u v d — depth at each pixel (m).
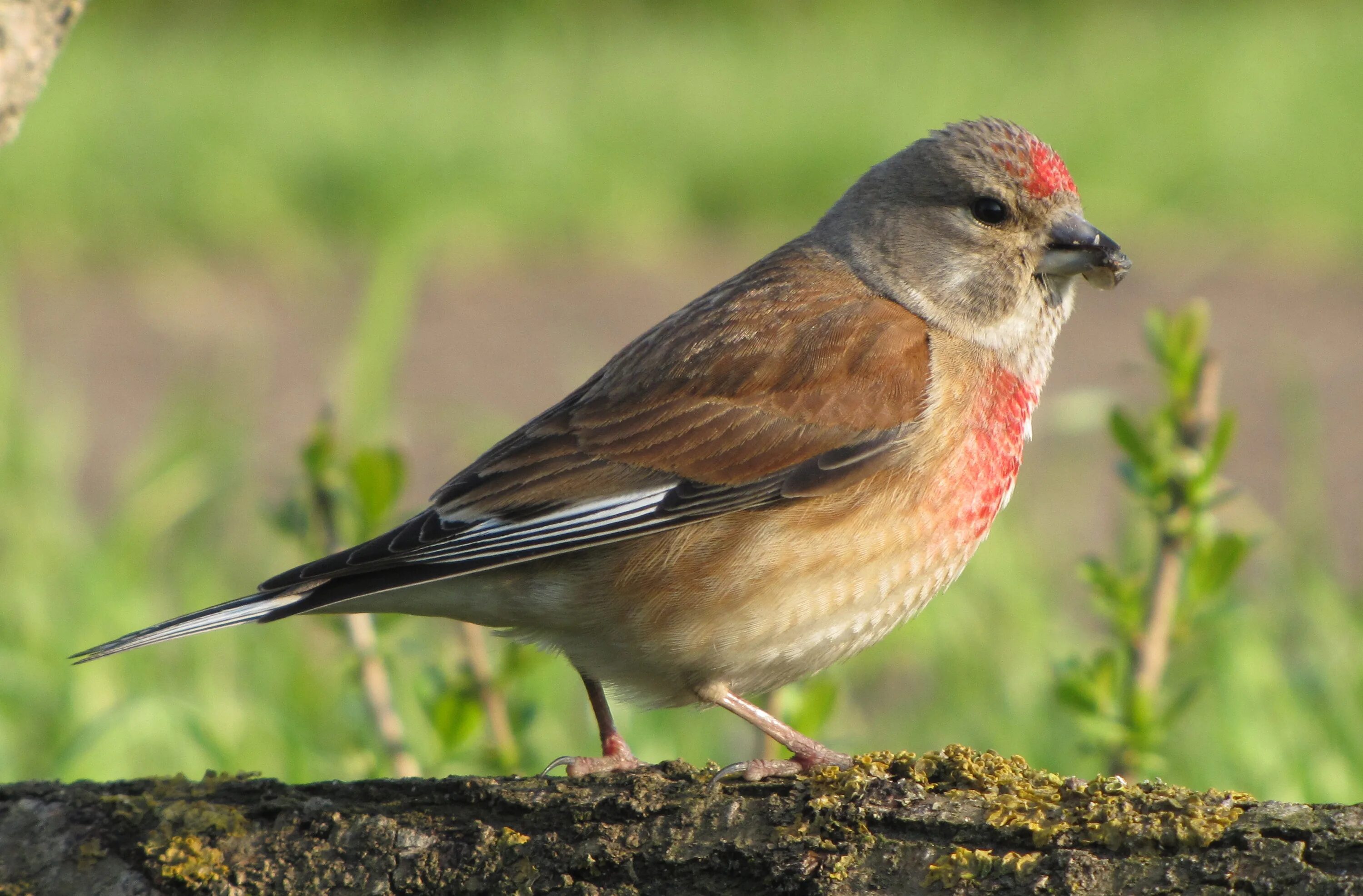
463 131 29.75
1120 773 7.82
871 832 5.02
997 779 5.14
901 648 10.66
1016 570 11.16
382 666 8.13
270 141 28.70
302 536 8.33
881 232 7.55
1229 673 9.12
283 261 26.45
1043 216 7.36
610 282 26.50
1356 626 10.20
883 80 34.16
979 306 7.36
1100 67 35.25
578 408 6.97
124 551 11.73
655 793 5.34
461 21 41.97
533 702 8.04
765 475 6.69
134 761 9.12
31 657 10.32
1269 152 31.16
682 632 6.52
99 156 27.31
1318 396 19.56
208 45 37.88
